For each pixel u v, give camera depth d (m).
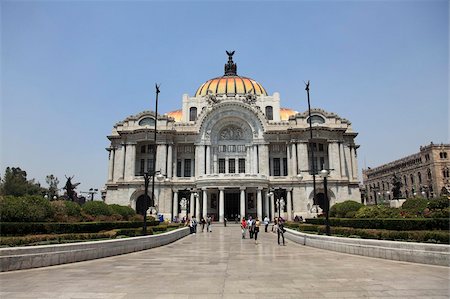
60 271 17.47
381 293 12.50
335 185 74.44
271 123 80.50
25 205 25.61
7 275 16.41
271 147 81.94
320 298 11.86
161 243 30.95
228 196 79.69
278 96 90.56
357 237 27.23
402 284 13.92
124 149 78.44
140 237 27.31
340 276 15.62
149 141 78.62
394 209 31.55
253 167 79.44
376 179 146.12
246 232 48.38
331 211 45.00
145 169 80.94
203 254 24.45
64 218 28.89
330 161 76.56
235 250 27.00
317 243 28.48
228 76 99.75
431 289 13.09
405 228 24.41
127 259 21.97
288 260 20.94
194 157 81.50
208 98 84.75
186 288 13.41
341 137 77.81
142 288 13.46
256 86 95.44
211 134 81.44
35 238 21.95
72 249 20.55
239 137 83.50
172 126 79.81
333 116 78.44
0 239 20.31
